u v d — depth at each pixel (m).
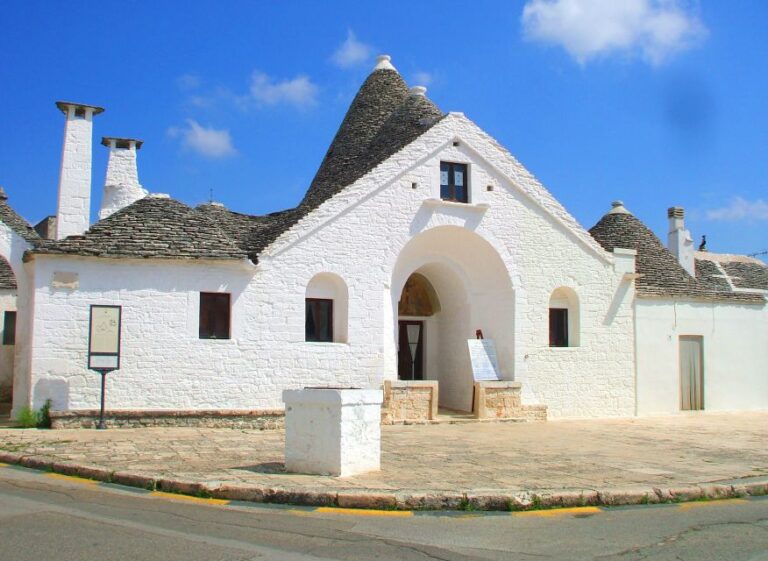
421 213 19.38
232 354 17.17
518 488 9.39
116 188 22.94
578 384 20.97
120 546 6.71
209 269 17.16
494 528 7.90
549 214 20.94
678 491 9.66
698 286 23.95
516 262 20.41
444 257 20.70
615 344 21.70
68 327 16.03
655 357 22.36
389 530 7.68
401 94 24.09
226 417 16.88
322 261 18.20
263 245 18.45
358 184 18.73
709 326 23.64
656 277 23.23
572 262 21.19
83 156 19.19
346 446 10.09
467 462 11.89
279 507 8.64
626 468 11.56
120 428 15.95
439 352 22.28
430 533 7.60
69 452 12.00
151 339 16.58
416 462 11.75
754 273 34.16
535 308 20.55
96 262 16.33
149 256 16.56
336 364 18.12
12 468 11.05
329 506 8.73
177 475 9.77
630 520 8.41
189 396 16.77
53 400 15.82
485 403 19.31
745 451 14.13
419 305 22.14
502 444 14.58
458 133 19.97
